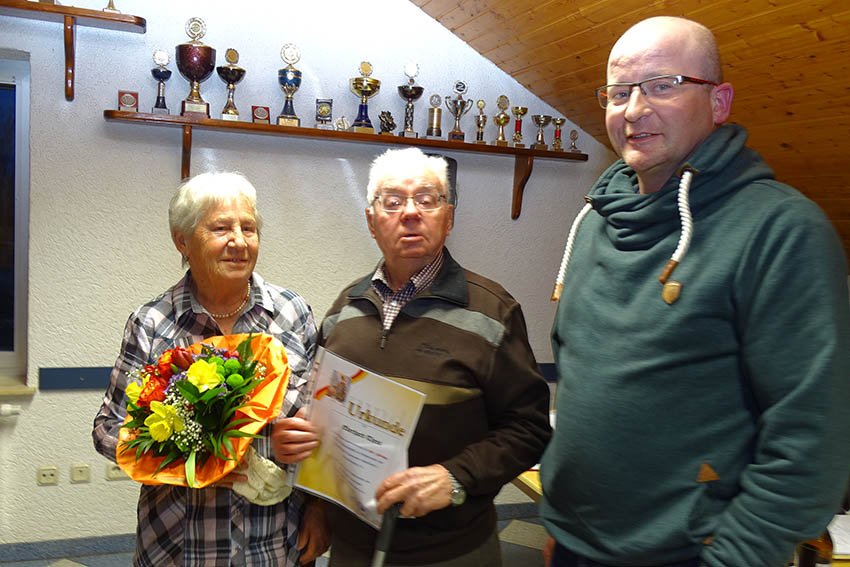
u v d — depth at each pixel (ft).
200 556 4.66
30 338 9.12
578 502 3.98
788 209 3.37
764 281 3.34
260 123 9.31
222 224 4.94
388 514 4.16
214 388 4.29
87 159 9.16
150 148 9.39
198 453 4.38
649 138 3.79
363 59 10.24
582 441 3.87
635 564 3.76
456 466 4.30
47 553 9.37
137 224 9.43
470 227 11.16
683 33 3.78
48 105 8.95
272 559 4.87
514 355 4.63
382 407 4.20
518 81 10.97
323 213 10.27
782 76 7.06
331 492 4.46
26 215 9.52
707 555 3.48
